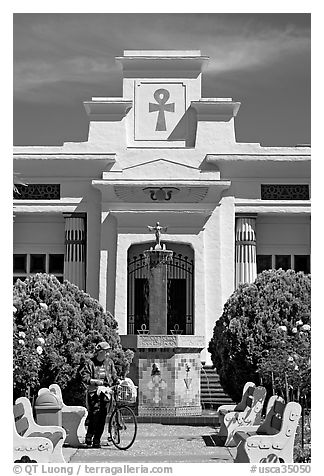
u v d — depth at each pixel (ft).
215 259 110.73
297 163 111.96
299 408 46.37
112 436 61.62
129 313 111.24
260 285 79.66
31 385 63.67
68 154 111.86
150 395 74.28
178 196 111.04
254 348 75.56
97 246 112.37
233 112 114.73
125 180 109.70
